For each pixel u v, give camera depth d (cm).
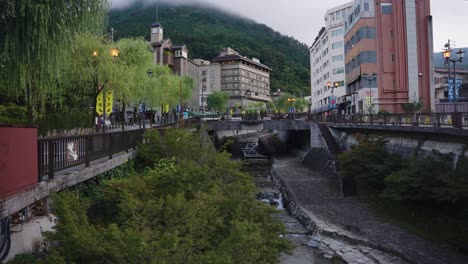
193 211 768
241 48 15838
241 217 930
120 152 1591
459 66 6400
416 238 1667
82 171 1036
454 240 1542
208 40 15925
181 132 1869
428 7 4588
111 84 2358
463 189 1504
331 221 1997
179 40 15138
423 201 1894
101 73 2175
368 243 1658
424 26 4550
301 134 5262
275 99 13150
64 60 896
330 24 7694
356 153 2464
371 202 2297
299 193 2641
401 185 1858
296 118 5406
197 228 746
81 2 859
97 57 2139
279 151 5822
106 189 1077
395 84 4525
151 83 3941
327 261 1552
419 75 4484
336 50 7262
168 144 1788
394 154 2359
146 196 1016
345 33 5750
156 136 1864
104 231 640
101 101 2577
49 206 837
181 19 18538
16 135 702
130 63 2673
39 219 796
